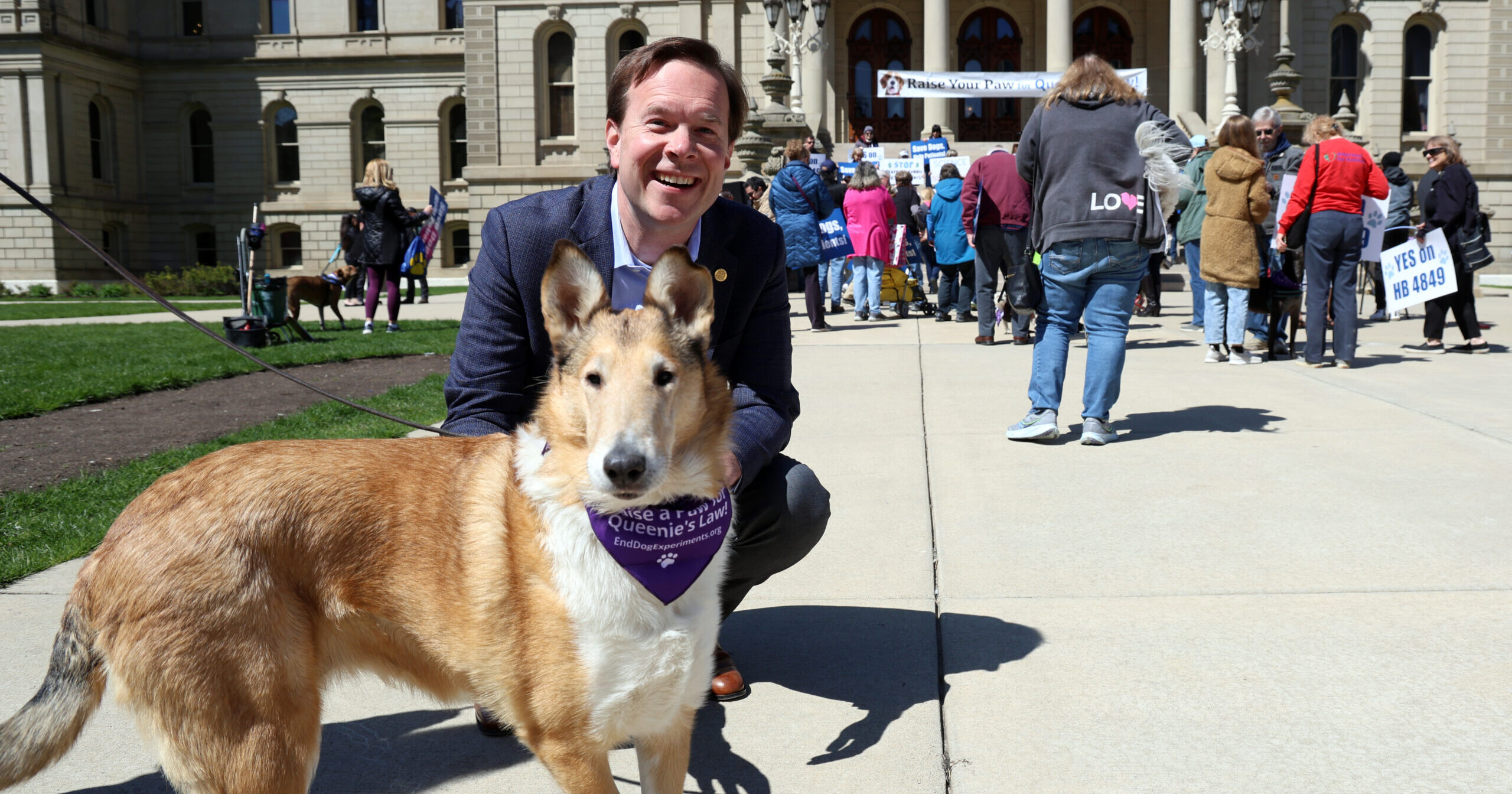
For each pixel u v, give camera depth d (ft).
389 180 47.29
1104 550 14.93
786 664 11.68
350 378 33.55
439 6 138.82
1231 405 24.95
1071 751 9.55
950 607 13.12
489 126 117.60
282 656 7.50
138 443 22.77
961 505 17.43
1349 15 114.11
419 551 7.93
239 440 22.70
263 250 144.05
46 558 14.57
